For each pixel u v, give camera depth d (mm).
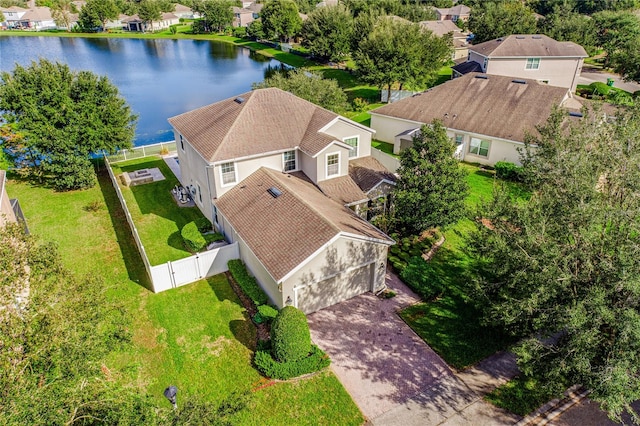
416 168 22641
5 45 101062
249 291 19891
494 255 15047
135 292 20469
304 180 24594
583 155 14961
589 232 12859
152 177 32125
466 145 35156
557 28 68875
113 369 15547
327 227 18500
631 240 13031
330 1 138375
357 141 26828
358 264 19641
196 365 16547
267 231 19797
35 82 29172
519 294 14656
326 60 82750
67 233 25406
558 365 13172
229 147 23047
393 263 22594
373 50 51812
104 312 11172
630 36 63250
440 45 52906
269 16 103250
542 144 17438
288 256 18031
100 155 36281
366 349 17500
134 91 63812
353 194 24219
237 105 26078
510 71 51219
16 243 10305
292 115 25969
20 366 9133
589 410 15078
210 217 25547
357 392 15633
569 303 13203
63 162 29875
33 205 28750
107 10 123125
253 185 23234
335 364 16766
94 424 9773
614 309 12445
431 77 54250
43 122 29047
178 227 25953
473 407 15148
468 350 17469
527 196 28359
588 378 12789
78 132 29844
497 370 16609
